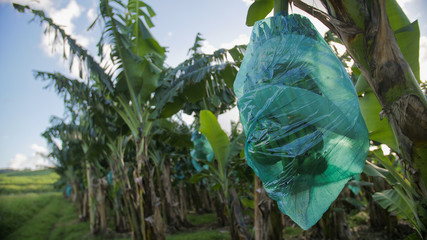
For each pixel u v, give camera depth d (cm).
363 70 123
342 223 665
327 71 107
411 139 112
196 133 673
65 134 1051
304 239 734
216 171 631
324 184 103
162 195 1112
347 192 741
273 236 500
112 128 664
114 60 532
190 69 480
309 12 129
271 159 102
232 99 576
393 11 178
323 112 99
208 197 1934
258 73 111
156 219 564
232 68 436
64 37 480
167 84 535
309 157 99
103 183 1152
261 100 105
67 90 581
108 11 502
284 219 914
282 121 100
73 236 1159
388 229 687
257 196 440
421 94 110
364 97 220
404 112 111
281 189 102
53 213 2041
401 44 176
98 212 1344
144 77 541
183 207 1306
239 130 852
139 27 598
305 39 110
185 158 1167
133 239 612
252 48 120
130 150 924
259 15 183
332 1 122
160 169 1055
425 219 185
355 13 118
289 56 108
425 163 114
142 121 569
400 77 112
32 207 2041
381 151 247
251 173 603
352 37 120
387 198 355
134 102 555
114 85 549
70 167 1688
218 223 1184
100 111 631
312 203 101
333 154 101
